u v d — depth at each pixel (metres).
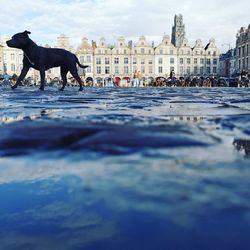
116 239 1.12
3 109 3.72
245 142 1.54
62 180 1.65
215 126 2.05
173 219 0.89
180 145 1.38
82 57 92.38
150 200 0.88
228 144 1.46
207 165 1.13
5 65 98.75
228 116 2.82
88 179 0.98
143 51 94.19
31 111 3.50
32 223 1.70
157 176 1.01
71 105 4.50
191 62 97.12
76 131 1.63
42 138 1.45
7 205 1.84
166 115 2.98
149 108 4.00
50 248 1.52
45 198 1.79
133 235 1.01
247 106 4.34
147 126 1.89
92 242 1.41
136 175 1.01
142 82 40.81
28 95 7.80
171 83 38.59
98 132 1.60
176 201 0.87
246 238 0.87
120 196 0.88
